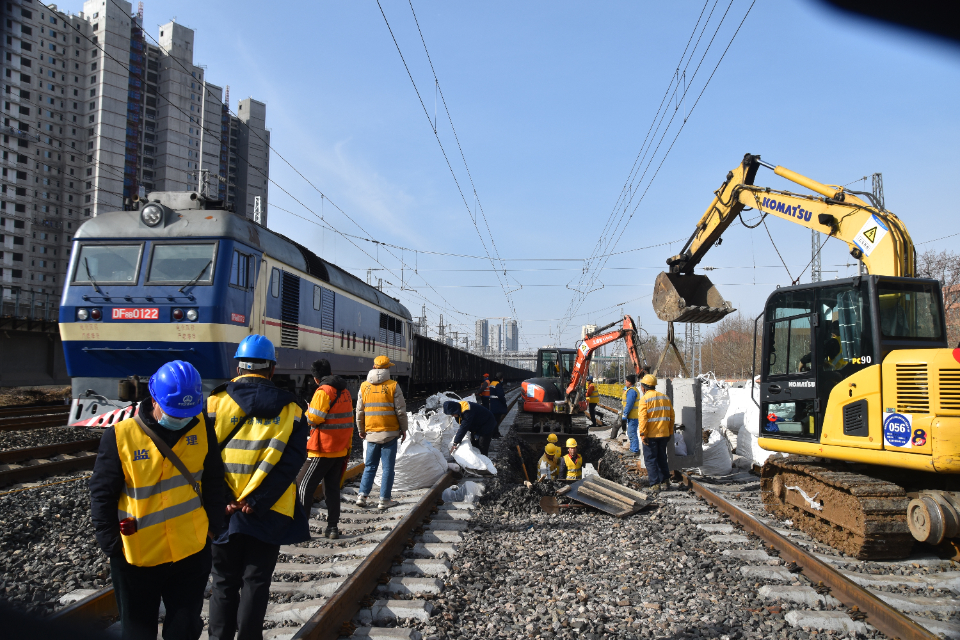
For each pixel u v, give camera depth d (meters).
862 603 4.73
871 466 6.86
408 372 24.58
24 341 27.52
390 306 21.69
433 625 4.44
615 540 6.88
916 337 6.57
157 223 10.12
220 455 3.37
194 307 9.63
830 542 6.70
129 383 9.48
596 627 4.52
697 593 5.20
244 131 100.50
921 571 5.82
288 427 3.65
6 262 83.62
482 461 10.52
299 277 13.05
